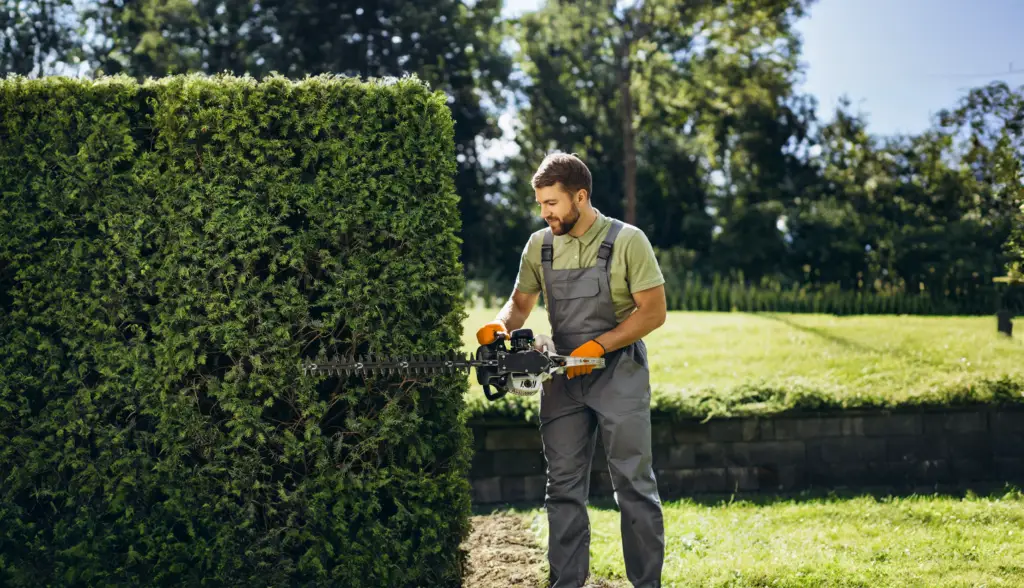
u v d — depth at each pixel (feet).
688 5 93.45
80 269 14.33
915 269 87.51
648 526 13.24
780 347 32.63
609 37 99.25
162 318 14.19
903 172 97.09
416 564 14.56
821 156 106.22
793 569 15.20
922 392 24.49
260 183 14.26
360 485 14.30
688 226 109.81
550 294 13.80
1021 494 21.62
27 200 14.43
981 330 37.32
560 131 118.01
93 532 14.35
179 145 14.26
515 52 114.93
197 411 14.32
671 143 115.96
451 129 14.71
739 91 98.07
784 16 95.20
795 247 100.27
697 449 23.58
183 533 14.74
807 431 23.79
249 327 14.34
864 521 19.10
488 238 112.16
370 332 14.34
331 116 14.37
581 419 13.66
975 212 89.35
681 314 43.98
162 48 92.73
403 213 14.40
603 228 13.53
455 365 13.04
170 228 14.21
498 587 15.08
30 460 14.37
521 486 22.84
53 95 14.37
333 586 14.48
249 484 14.30
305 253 14.38
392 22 97.04
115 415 14.71
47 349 14.35
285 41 91.81
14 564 14.32
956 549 16.44
